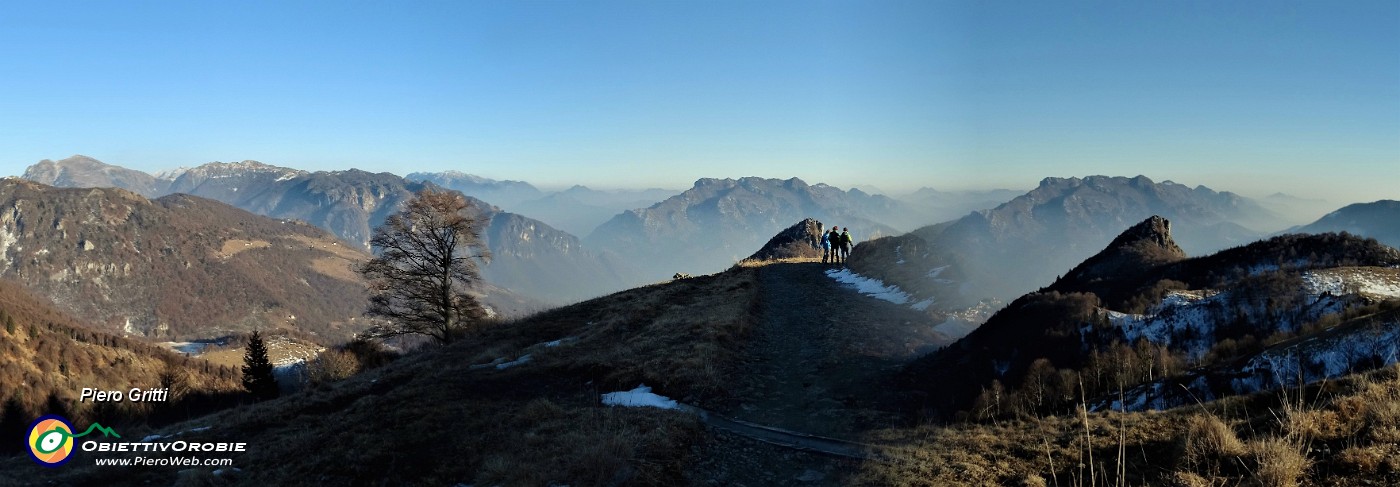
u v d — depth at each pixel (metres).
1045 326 15.89
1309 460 7.02
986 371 15.13
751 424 13.18
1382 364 9.98
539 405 14.40
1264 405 9.08
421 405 15.37
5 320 122.94
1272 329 14.02
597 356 19.56
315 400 18.92
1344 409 7.92
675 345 20.03
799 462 10.90
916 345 19.86
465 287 35.88
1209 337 14.41
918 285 29.12
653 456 10.96
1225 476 7.16
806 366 18.16
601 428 12.31
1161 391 11.77
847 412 13.69
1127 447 8.66
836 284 35.28
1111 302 18.16
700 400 14.81
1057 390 12.77
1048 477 8.31
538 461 10.82
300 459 12.58
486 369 20.17
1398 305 12.52
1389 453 6.77
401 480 11.19
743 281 34.41
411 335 39.38
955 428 11.27
